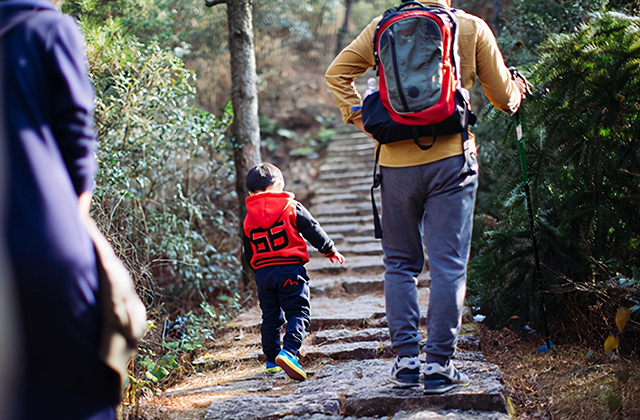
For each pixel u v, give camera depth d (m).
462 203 2.45
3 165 1.43
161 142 4.64
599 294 3.13
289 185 8.15
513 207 3.53
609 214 3.15
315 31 7.69
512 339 3.65
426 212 2.49
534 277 3.59
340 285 4.99
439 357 2.45
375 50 2.41
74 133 1.53
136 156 4.52
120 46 3.97
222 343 3.88
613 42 3.06
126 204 4.50
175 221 4.81
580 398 2.67
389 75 2.33
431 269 2.46
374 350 3.40
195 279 4.91
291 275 3.15
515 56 4.62
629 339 3.16
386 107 2.38
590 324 3.27
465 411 2.40
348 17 8.21
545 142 3.31
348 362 3.29
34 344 1.43
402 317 2.54
